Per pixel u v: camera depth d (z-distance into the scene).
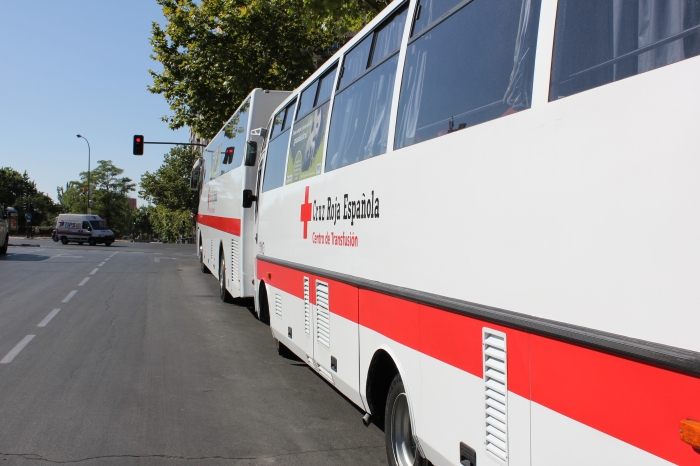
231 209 12.06
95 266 23.02
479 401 2.91
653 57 2.05
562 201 2.34
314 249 5.73
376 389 4.46
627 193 2.04
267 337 9.55
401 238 3.79
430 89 3.57
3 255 28.89
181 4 22.41
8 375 7.08
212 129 23.62
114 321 10.79
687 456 1.81
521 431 2.57
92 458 4.66
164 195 71.94
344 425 5.47
